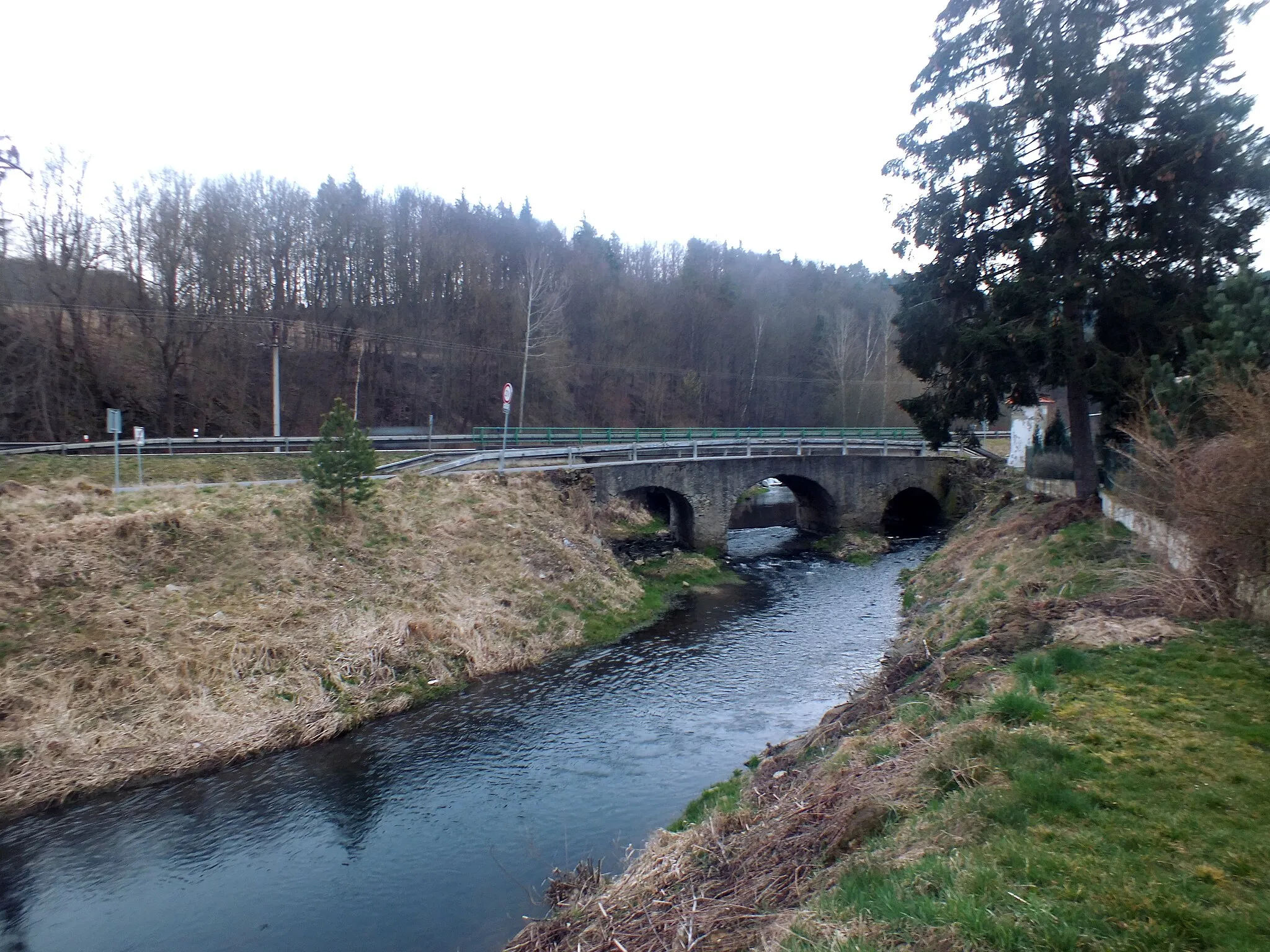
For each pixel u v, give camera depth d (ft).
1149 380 46.85
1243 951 13.52
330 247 151.43
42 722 40.73
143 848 34.83
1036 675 28.84
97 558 51.42
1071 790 20.10
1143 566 41.11
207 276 121.80
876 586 89.15
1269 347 36.24
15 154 26.81
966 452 139.44
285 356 128.88
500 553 71.67
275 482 73.36
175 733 42.86
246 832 36.14
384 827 36.55
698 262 252.42
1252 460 29.50
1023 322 58.08
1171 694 25.91
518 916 29.55
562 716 49.21
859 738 30.83
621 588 77.20
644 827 35.70
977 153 60.90
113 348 107.76
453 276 170.40
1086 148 56.90
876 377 221.05
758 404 218.79
